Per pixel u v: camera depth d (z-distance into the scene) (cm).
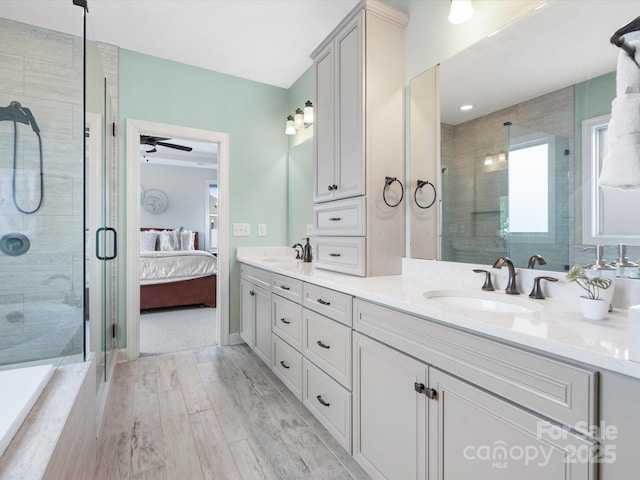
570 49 121
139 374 247
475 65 156
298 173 327
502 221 143
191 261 462
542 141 129
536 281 123
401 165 192
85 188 168
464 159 161
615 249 105
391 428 124
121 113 272
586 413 69
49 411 99
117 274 271
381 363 129
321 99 219
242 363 269
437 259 173
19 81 186
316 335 177
